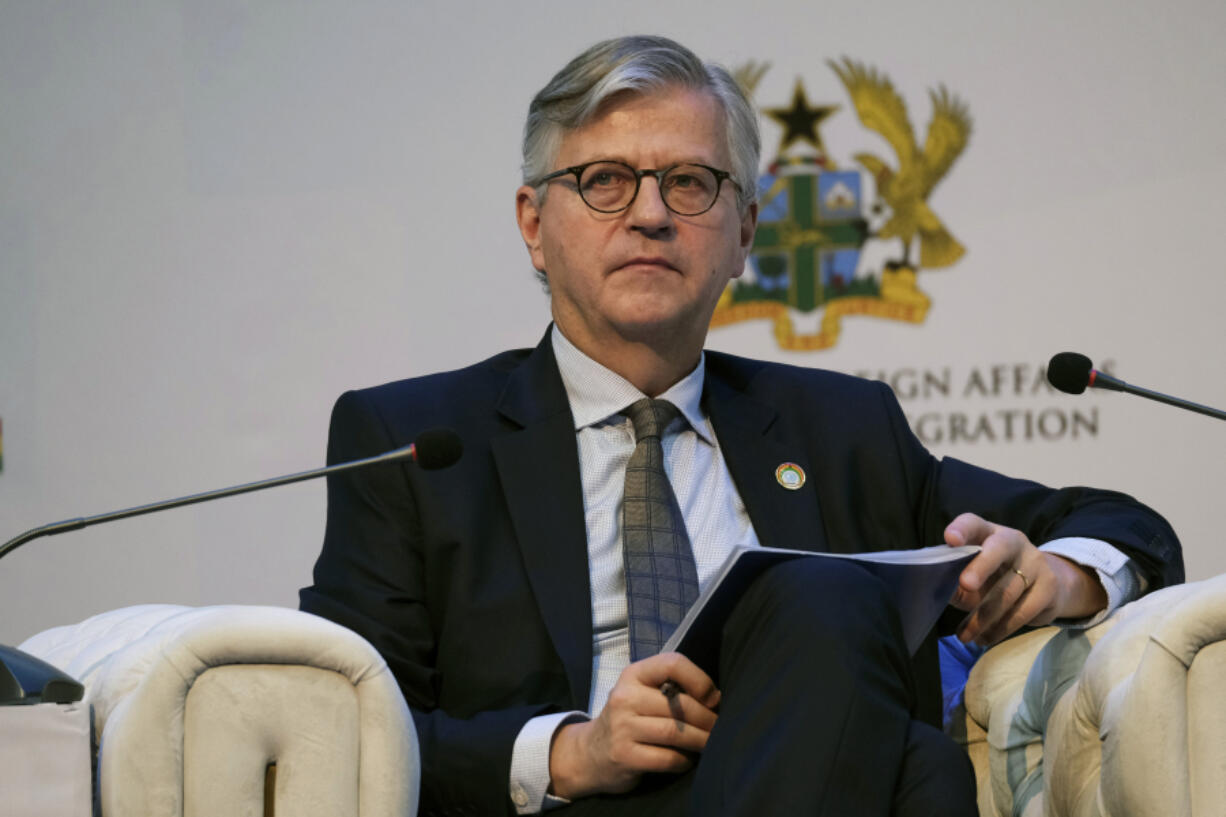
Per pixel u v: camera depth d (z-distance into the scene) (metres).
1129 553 5.68
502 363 6.52
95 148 10.48
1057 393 10.38
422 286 10.48
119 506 10.36
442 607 5.76
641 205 5.83
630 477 5.94
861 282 10.49
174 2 10.50
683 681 4.66
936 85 10.48
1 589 10.26
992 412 10.41
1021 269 10.43
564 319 6.19
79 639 5.40
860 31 10.51
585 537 5.79
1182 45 10.39
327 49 10.52
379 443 5.96
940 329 10.45
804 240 10.51
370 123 10.51
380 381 10.45
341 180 10.48
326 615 5.71
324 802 4.27
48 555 10.30
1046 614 5.36
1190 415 10.31
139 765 4.13
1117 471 10.35
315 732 4.29
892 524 6.24
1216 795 4.02
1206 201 10.35
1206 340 10.35
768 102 10.52
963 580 5.16
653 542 5.79
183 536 10.37
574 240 5.96
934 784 4.15
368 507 5.91
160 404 10.41
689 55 6.12
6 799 4.05
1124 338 10.38
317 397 10.44
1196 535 10.27
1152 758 4.10
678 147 5.94
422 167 10.50
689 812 4.27
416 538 5.83
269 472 10.42
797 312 10.52
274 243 10.47
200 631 4.22
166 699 4.16
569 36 10.54
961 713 5.80
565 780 4.93
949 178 10.47
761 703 4.22
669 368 6.14
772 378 6.58
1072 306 10.41
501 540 5.81
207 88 10.50
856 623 4.30
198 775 4.18
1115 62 10.42
